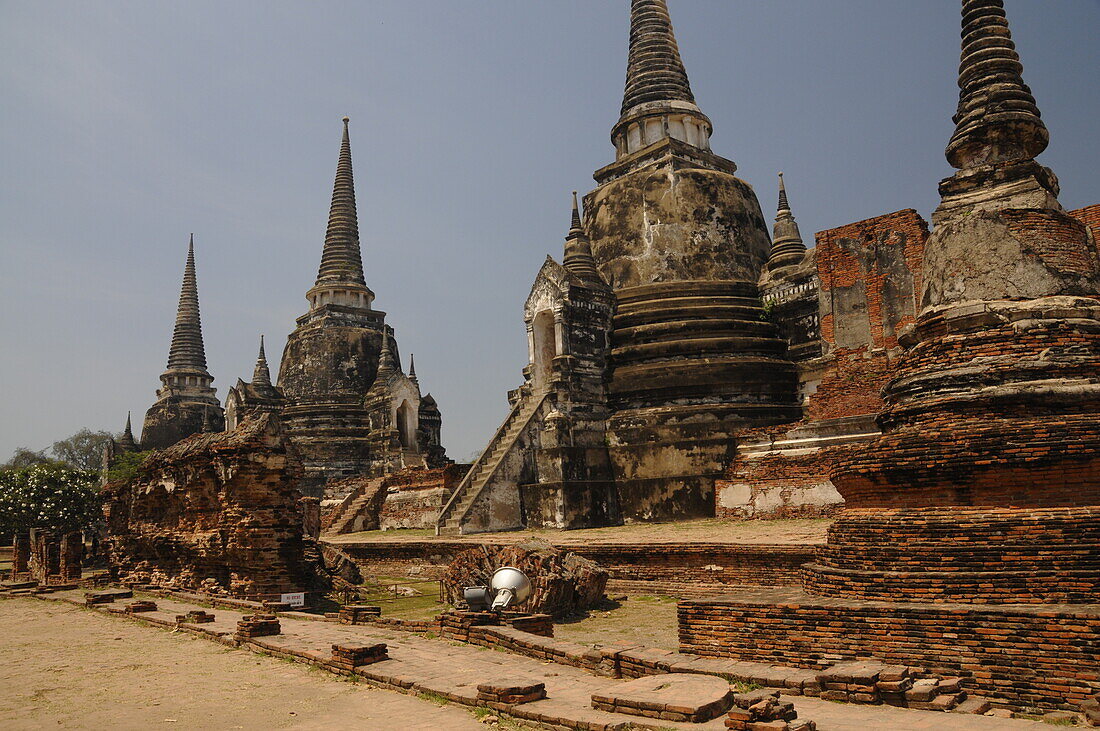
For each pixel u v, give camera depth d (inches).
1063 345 450.9
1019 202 491.2
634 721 306.8
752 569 736.3
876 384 1002.1
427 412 2032.5
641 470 1202.0
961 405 453.7
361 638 526.9
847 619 415.2
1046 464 409.1
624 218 1411.2
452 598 811.4
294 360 2063.2
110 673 453.4
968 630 380.8
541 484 1201.4
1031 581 397.7
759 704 294.4
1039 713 353.1
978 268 484.7
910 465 443.5
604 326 1344.7
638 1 1599.4
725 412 1214.3
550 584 696.4
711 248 1363.2
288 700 377.1
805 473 973.8
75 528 1803.6
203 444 864.3
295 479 820.6
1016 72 527.5
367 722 335.3
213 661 480.4
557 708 331.0
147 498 1021.8
